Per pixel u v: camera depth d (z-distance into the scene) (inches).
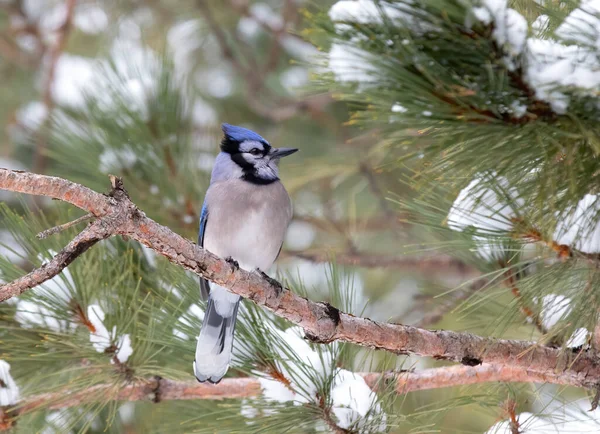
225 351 251.4
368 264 403.2
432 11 171.3
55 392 248.2
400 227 418.3
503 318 230.5
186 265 219.5
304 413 235.0
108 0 508.7
